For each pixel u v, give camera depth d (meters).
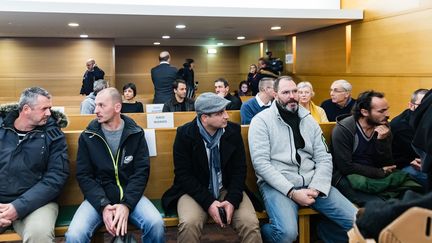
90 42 9.77
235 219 2.47
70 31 8.23
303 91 3.94
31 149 2.40
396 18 5.84
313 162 2.77
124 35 9.23
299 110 2.80
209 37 10.10
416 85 5.50
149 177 2.82
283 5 6.95
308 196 2.54
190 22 6.88
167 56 6.93
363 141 2.83
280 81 2.75
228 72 13.81
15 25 7.13
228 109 5.44
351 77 7.02
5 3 5.48
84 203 2.48
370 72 6.49
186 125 2.64
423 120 1.92
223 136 2.60
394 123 3.14
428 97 1.94
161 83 6.86
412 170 2.94
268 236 2.54
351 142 2.81
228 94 5.58
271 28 7.95
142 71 13.04
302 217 2.65
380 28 6.21
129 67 12.92
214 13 6.12
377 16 6.25
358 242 1.26
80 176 2.47
